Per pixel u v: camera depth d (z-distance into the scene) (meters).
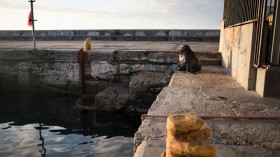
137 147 3.13
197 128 2.15
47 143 6.44
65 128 7.58
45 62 11.02
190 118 2.23
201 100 4.89
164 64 9.78
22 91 11.52
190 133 2.16
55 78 11.02
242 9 6.83
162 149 2.95
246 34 6.10
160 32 19.42
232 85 6.37
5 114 8.91
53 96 11.05
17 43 16.39
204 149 2.12
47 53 10.90
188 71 8.27
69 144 6.38
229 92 5.60
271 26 5.48
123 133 7.19
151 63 9.91
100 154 5.79
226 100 4.91
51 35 20.58
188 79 7.14
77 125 7.85
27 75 11.33
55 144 6.37
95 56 10.42
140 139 3.23
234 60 7.41
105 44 15.20
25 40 20.70
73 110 9.27
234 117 3.85
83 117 8.55
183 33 19.16
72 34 20.41
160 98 5.04
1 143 6.41
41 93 11.30
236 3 7.70
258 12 5.41
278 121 3.79
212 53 10.15
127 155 5.72
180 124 2.14
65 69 10.83
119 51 10.16
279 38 5.14
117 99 8.80
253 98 5.10
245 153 2.89
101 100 8.95
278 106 4.53
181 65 8.53
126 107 8.81
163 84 8.49
